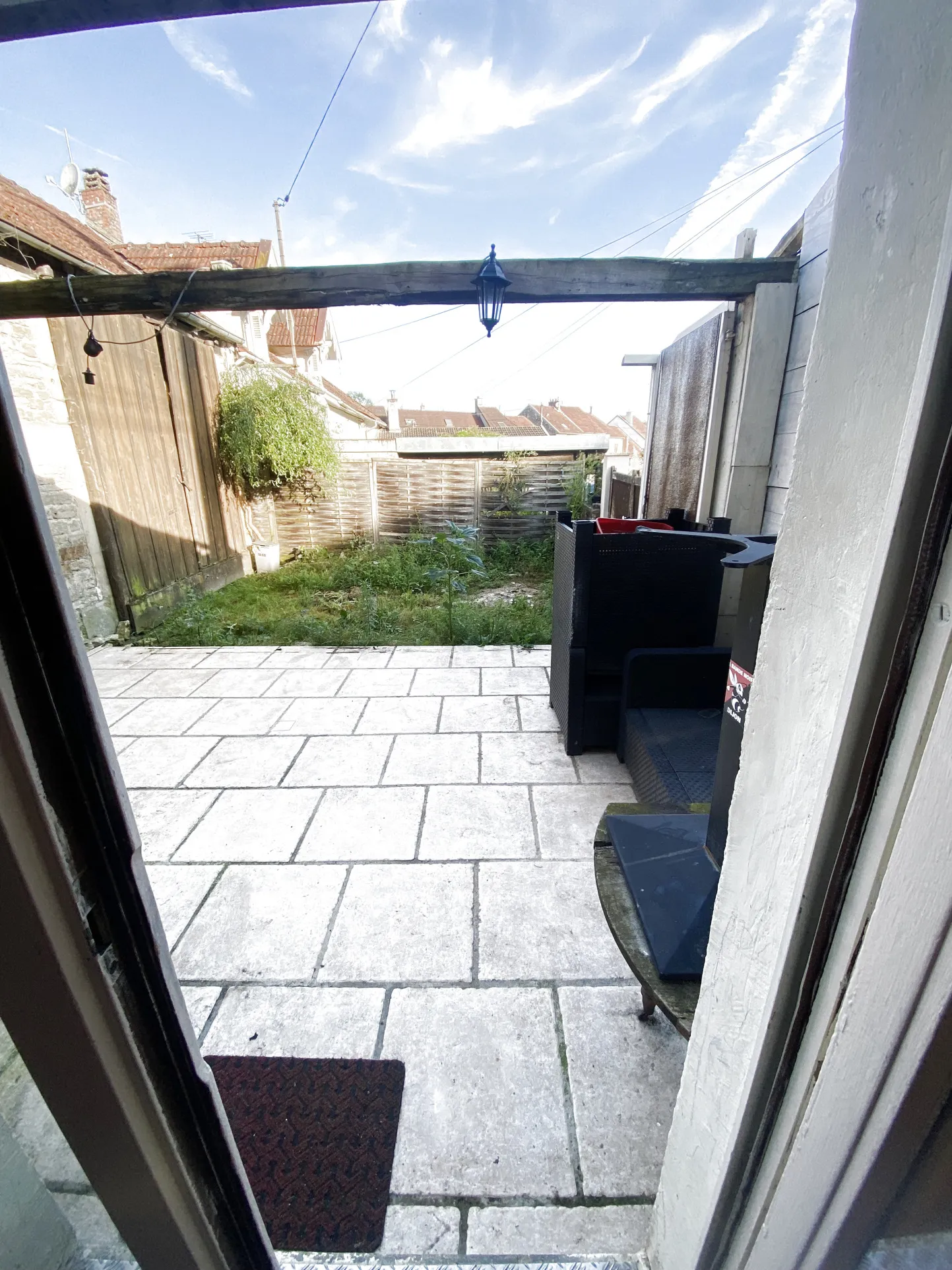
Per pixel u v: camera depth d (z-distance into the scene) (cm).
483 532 748
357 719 310
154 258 880
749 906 65
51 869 41
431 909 180
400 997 151
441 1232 105
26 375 367
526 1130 121
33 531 34
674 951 119
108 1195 56
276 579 642
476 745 280
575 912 178
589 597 253
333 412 1218
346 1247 104
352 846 209
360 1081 130
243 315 771
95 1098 49
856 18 42
